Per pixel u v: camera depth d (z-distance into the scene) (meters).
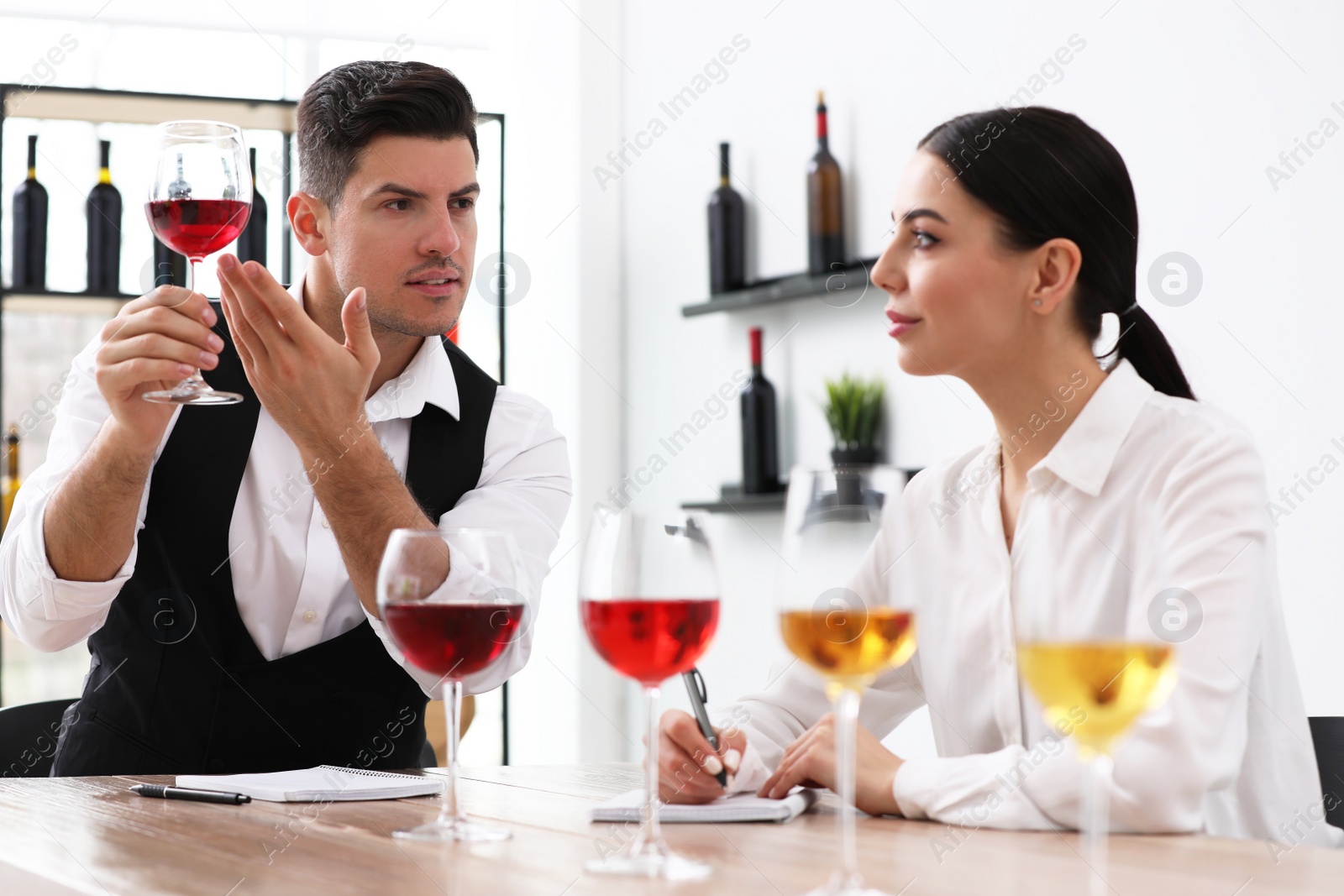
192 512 1.72
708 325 3.72
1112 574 1.26
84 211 3.52
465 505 1.80
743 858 0.85
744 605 3.47
